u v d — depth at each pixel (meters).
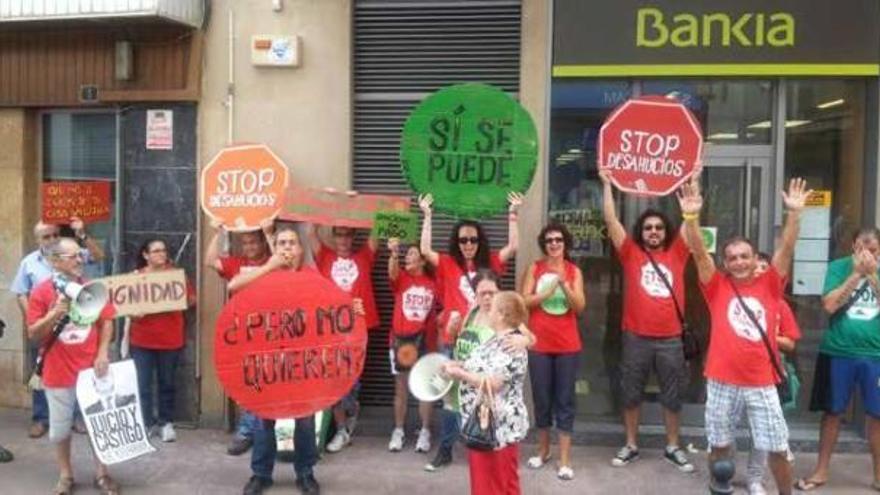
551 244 6.82
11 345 8.61
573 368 6.84
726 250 5.57
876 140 7.40
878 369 6.41
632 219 7.78
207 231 7.99
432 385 5.36
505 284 7.70
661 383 6.97
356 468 6.96
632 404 7.06
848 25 7.35
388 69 7.90
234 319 5.94
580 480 6.73
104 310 6.37
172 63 7.99
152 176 8.09
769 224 7.72
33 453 7.35
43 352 6.32
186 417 8.05
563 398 6.81
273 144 7.90
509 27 7.73
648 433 7.54
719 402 5.60
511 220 6.80
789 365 6.68
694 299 7.80
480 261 6.85
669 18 7.45
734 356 5.50
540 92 7.60
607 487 6.58
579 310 6.85
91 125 8.53
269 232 7.07
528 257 7.66
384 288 7.87
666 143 6.59
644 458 7.22
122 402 6.37
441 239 7.93
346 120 7.83
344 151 7.84
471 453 5.30
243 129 7.92
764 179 7.72
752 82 7.66
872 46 7.34
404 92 7.89
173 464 7.06
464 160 6.79
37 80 8.30
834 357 6.50
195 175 8.01
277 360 6.01
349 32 7.80
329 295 6.09
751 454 5.90
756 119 7.69
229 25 7.88
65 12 7.50
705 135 7.72
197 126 7.98
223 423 7.98
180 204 8.05
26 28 8.12
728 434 5.62
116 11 7.41
